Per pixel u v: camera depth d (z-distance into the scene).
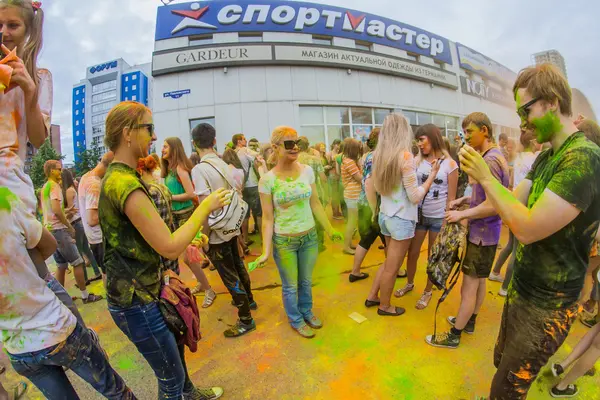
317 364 2.18
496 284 3.26
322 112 12.55
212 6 11.50
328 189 6.64
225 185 2.57
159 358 1.43
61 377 1.38
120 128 1.31
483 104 17.77
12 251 1.14
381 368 2.10
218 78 11.42
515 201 1.17
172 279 1.53
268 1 11.78
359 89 12.99
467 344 2.30
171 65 11.28
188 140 11.50
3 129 1.14
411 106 14.34
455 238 2.15
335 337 2.48
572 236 1.17
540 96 1.18
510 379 1.40
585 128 1.78
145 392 2.04
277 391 1.96
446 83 15.52
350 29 12.91
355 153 4.21
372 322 2.66
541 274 1.26
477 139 2.13
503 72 18.20
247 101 11.56
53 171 3.19
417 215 2.75
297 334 2.55
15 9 1.21
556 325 1.27
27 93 1.18
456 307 2.84
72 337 1.32
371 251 4.45
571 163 1.10
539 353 1.32
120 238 1.31
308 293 2.60
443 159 2.80
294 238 2.39
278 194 2.31
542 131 1.23
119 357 2.41
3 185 1.13
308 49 11.96
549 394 1.84
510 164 4.41
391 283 2.65
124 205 1.23
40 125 1.30
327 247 4.74
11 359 1.26
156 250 1.28
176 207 3.18
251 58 11.41
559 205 1.07
